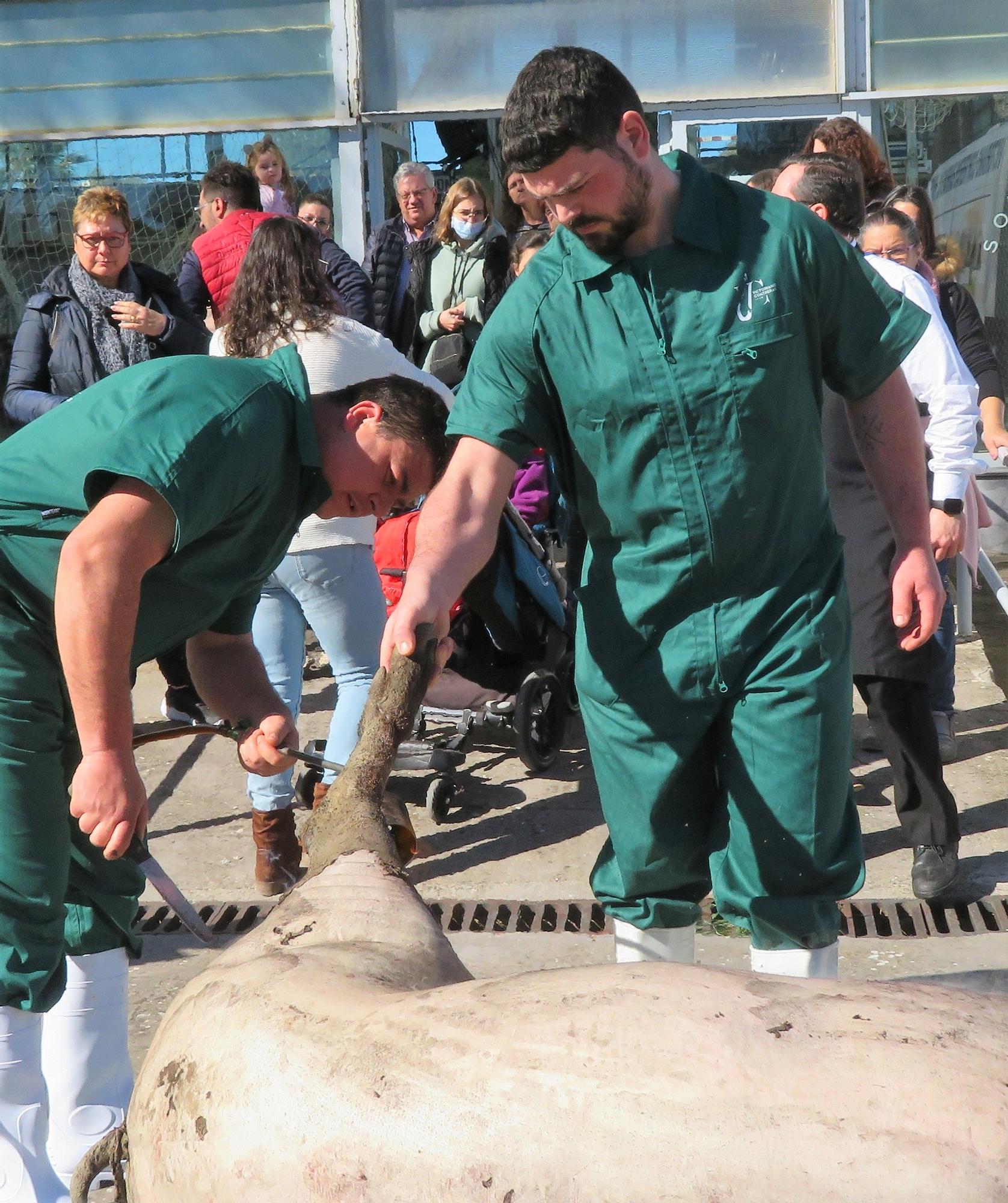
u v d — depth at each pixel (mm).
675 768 2479
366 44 7797
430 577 2143
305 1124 1119
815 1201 968
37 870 2252
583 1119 1023
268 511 2275
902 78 7586
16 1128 2371
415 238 6977
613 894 2664
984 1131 983
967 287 7695
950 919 3822
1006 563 6730
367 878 1509
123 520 2006
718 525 2328
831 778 2418
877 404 2490
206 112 7957
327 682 6059
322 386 3627
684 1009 1084
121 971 2598
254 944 1425
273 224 3730
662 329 2270
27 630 2203
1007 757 4914
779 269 2277
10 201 8102
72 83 7969
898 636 3779
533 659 4918
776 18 7578
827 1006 1094
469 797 4797
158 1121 1248
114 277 5207
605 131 2117
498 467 2348
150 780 5035
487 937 3750
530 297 2334
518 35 7727
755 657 2404
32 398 5070
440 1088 1077
